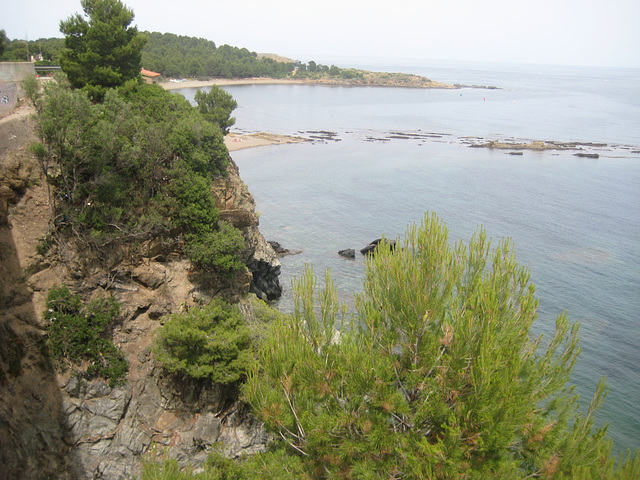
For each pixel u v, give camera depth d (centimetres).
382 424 1664
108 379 2978
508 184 10519
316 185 10238
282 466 1839
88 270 3322
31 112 3875
